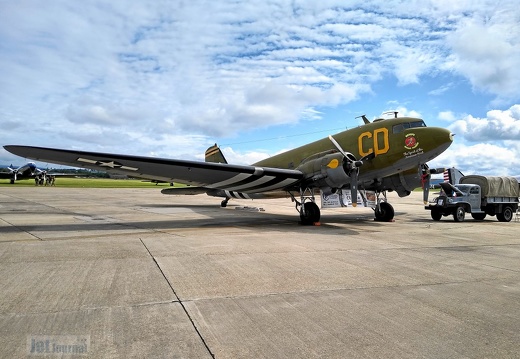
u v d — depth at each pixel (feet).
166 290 14.94
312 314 12.55
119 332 10.75
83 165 36.35
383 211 48.80
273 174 39.93
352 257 22.39
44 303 13.12
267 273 17.99
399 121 41.93
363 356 9.57
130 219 46.29
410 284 16.51
